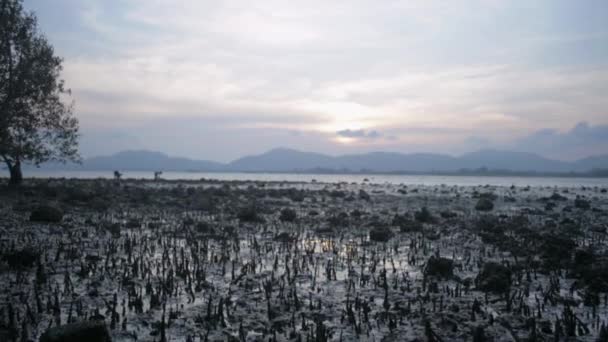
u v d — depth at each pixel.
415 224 21.42
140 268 11.31
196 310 8.59
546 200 44.44
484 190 69.88
